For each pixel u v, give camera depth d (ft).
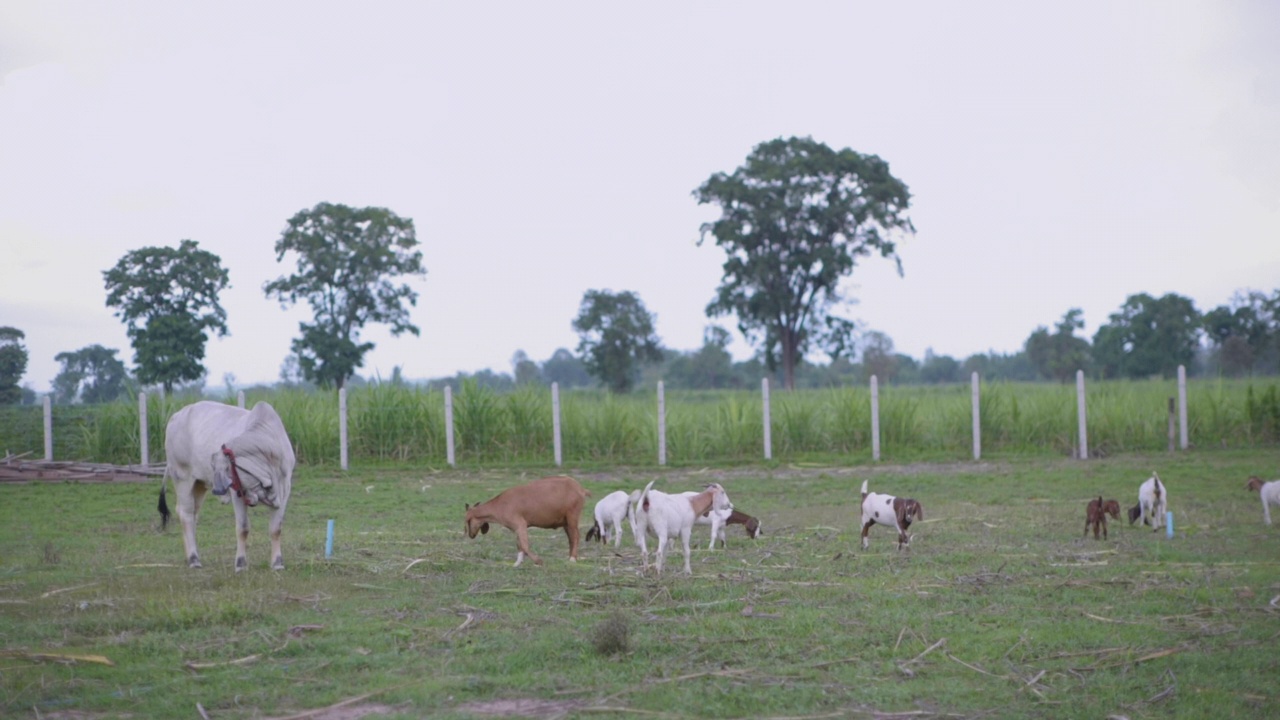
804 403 89.30
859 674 24.91
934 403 93.66
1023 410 88.69
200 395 87.45
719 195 222.48
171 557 41.65
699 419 88.48
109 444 81.71
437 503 60.39
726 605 31.73
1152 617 30.17
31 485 69.56
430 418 83.35
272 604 31.76
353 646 27.30
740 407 88.53
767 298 223.51
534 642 27.35
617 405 87.10
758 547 43.83
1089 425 86.48
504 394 86.48
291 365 204.44
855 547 43.57
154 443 81.97
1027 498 59.98
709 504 39.68
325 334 199.93
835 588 34.27
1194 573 36.14
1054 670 25.29
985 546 42.98
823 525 50.70
